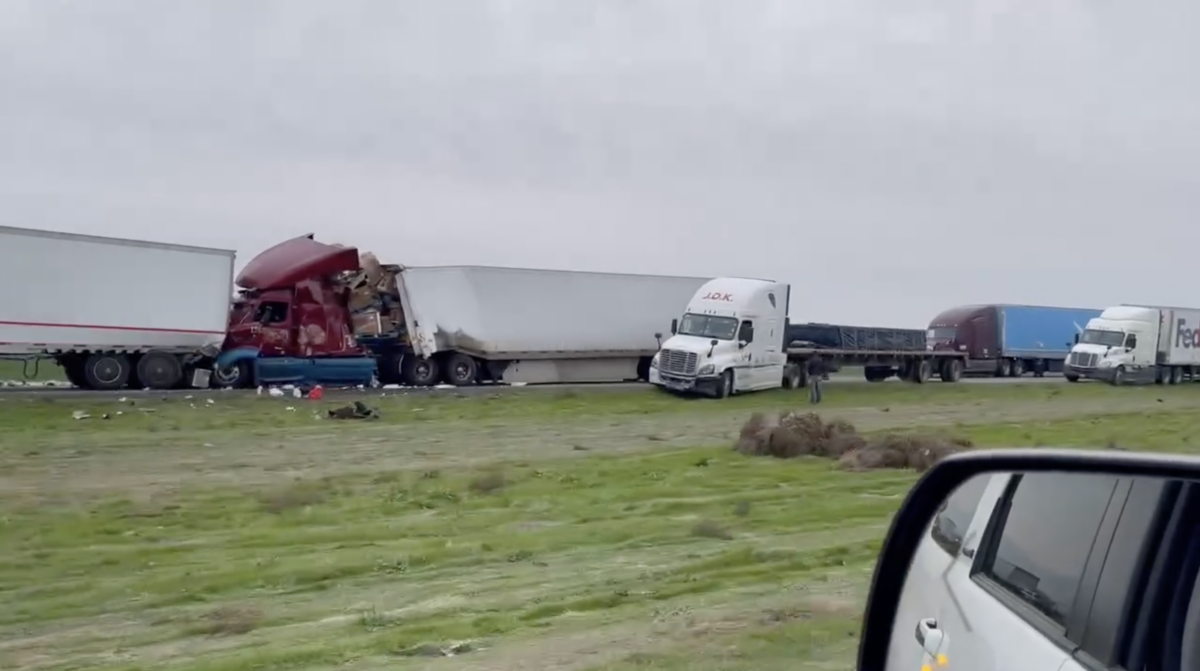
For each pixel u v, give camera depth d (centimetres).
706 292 4228
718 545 1388
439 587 1164
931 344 5631
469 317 4131
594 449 2486
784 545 1377
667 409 3547
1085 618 373
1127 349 5416
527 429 2902
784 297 4338
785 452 2339
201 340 3516
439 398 3597
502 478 1931
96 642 977
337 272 3862
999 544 476
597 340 4431
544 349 4297
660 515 1633
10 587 1177
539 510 1677
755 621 976
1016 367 5984
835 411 3581
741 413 3447
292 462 2195
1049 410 3747
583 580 1183
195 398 3291
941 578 519
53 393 3262
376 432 2759
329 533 1482
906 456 2191
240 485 1895
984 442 2623
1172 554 347
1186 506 354
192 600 1128
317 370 3803
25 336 3212
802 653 873
